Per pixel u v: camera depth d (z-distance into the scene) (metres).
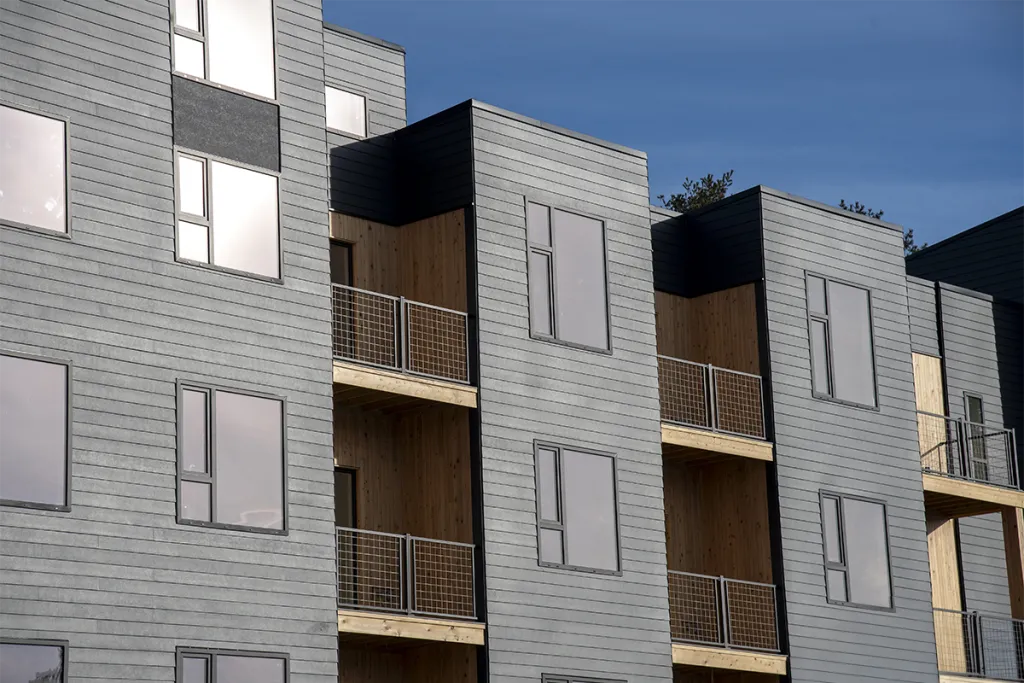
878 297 30.78
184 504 20.55
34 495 19.25
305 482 21.83
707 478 29.05
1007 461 33.12
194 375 21.00
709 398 27.81
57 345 19.84
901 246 31.58
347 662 24.09
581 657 24.44
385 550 24.67
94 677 19.28
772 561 27.81
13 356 19.44
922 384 33.28
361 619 22.11
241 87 22.53
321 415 22.23
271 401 21.72
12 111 20.06
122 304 20.55
